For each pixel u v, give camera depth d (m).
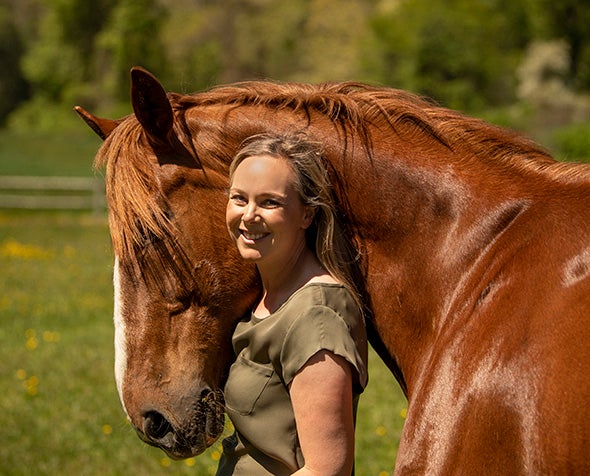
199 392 3.71
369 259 3.67
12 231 31.41
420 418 3.32
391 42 69.00
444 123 3.72
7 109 97.69
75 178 45.38
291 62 88.31
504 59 70.56
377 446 8.72
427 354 3.53
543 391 2.93
